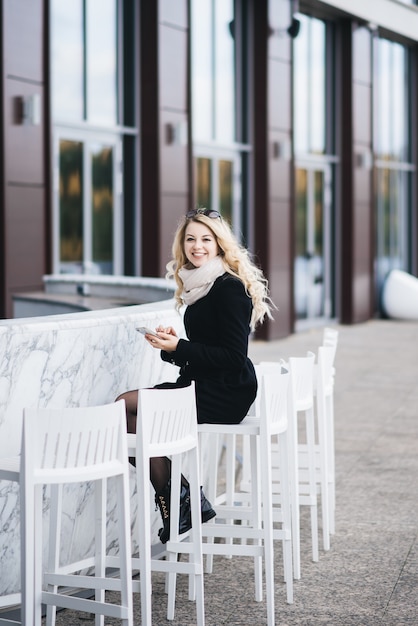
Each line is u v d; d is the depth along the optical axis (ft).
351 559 20.65
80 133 49.49
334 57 73.10
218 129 60.23
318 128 71.67
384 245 84.12
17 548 16.78
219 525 18.62
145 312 19.67
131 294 32.19
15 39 42.93
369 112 75.87
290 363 19.43
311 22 70.03
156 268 53.21
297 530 19.42
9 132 42.78
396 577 19.49
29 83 43.80
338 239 74.23
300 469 25.26
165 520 17.53
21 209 43.57
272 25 62.13
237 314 17.52
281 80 63.31
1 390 16.22
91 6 49.75
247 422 17.88
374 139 77.15
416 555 20.90
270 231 62.69
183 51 54.80
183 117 54.85
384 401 40.65
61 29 47.73
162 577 19.54
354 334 67.97
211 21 59.00
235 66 61.67
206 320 17.79
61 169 48.39
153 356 19.86
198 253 17.88
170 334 17.97
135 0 52.54
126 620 14.62
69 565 17.40
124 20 52.26
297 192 69.31
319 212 72.28
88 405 17.90
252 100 62.23
